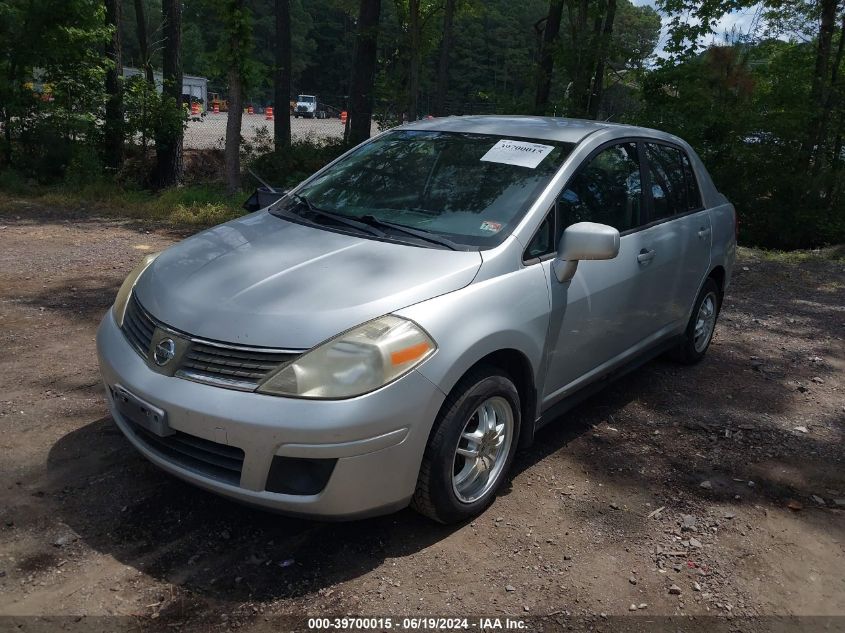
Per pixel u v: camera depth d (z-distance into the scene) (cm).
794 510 375
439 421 311
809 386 550
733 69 1530
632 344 459
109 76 1545
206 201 1287
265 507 290
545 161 403
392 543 324
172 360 305
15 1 1330
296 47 7488
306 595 288
